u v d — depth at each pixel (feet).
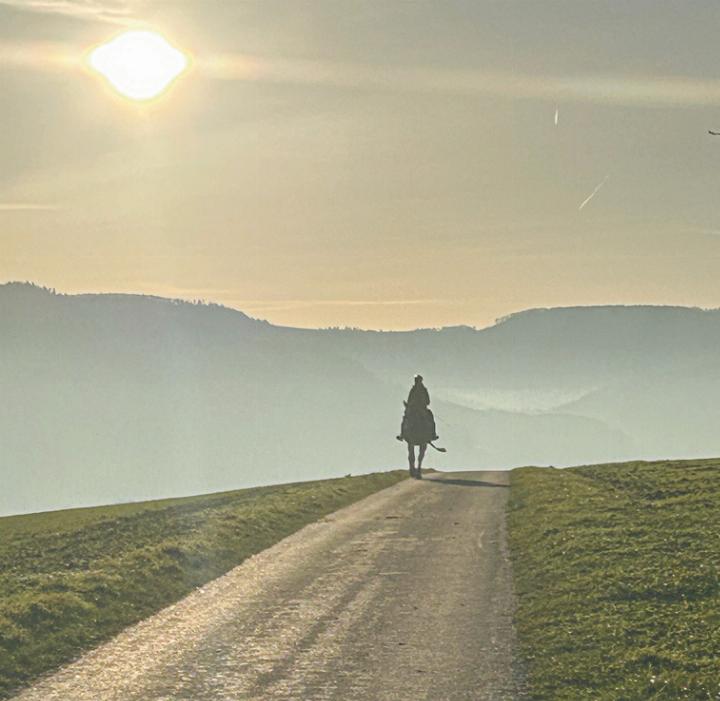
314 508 191.72
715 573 103.96
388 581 114.42
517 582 110.93
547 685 72.69
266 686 74.59
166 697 72.43
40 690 75.15
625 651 79.41
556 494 190.29
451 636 87.92
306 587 113.09
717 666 74.02
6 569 131.64
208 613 100.99
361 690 72.90
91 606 100.07
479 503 191.31
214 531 154.40
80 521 184.24
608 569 110.83
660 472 224.12
